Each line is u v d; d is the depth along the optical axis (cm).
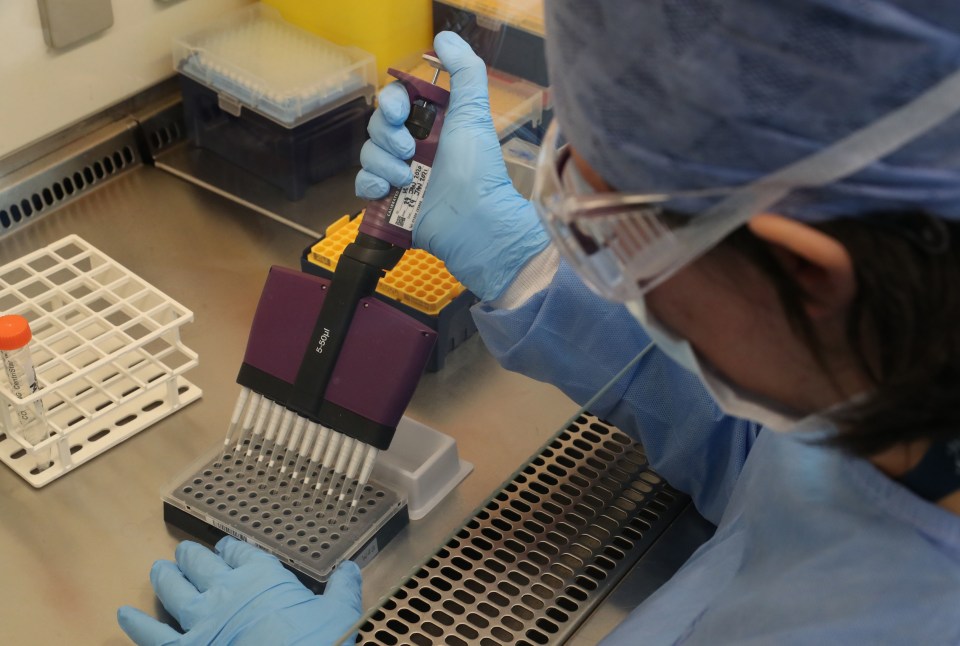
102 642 113
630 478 126
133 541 123
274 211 170
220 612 106
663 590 97
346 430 113
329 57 169
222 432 137
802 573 74
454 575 112
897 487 70
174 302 141
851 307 56
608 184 63
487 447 131
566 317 120
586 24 58
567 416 132
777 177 55
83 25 157
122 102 174
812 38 52
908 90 52
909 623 67
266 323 115
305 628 102
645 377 118
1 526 124
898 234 54
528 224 122
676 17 54
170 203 172
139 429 136
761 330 62
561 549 116
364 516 118
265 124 166
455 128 122
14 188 162
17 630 114
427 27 171
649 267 61
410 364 110
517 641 106
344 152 175
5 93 154
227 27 176
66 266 149
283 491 121
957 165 53
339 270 111
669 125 57
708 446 117
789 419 68
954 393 56
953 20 50
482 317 129
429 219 123
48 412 134
